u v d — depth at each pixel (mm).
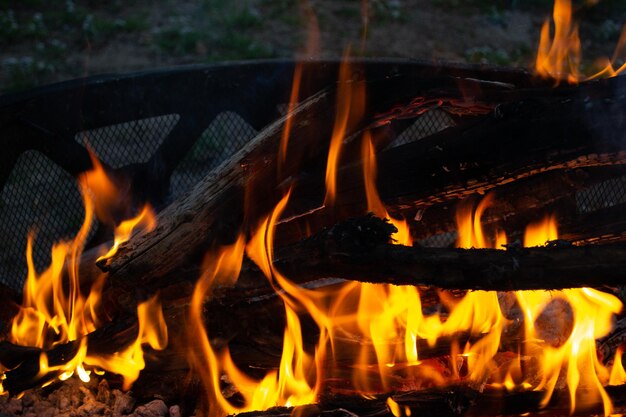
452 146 1470
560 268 1336
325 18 4133
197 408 1547
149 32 3904
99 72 3455
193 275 1491
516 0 4371
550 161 1434
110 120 1847
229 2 4328
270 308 1532
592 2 4387
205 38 3844
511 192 1551
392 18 4137
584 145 1412
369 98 1521
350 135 1547
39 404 1548
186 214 1474
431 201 1524
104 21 3963
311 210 1539
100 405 1543
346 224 1406
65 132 1812
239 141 2049
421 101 1532
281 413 1413
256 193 1499
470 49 3830
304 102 1525
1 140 1759
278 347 1540
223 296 1501
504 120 1444
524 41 3963
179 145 1897
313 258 1423
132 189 1880
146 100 1860
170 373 1546
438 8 4312
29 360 1552
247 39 3775
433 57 3713
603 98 1410
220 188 1483
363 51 3719
